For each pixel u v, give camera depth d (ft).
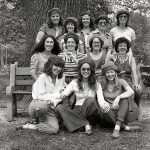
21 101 23.73
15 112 19.36
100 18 19.88
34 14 24.17
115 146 13.53
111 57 18.25
